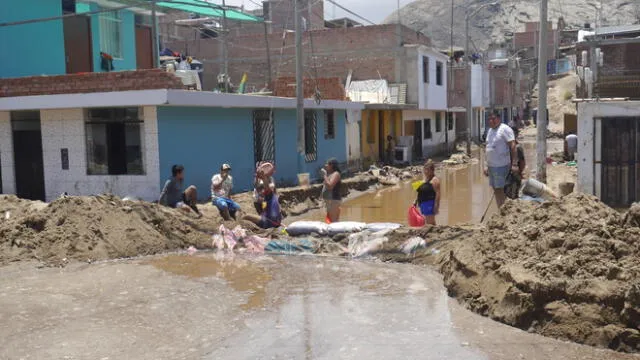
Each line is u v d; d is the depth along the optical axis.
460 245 8.34
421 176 25.16
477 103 46.97
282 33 33.28
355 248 10.19
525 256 7.14
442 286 8.14
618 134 14.42
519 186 11.52
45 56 18.38
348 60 32.50
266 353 5.75
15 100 14.69
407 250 9.74
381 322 6.64
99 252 9.99
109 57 20.59
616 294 6.05
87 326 6.56
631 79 17.28
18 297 7.71
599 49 17.72
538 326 6.30
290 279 8.60
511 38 73.88
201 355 5.72
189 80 16.42
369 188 21.17
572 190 14.91
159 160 14.20
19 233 10.20
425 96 32.94
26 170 15.91
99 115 14.65
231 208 12.53
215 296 7.71
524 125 65.75
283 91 25.05
